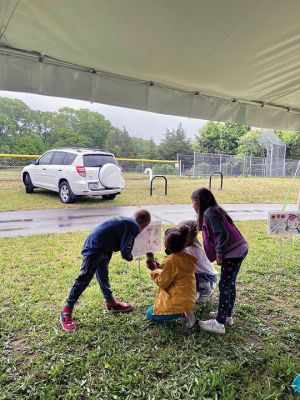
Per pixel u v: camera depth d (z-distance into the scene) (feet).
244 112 13.04
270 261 17.17
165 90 11.21
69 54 8.82
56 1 6.32
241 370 8.16
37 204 32.89
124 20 6.98
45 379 7.66
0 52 8.46
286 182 64.23
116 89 10.34
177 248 9.63
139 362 8.36
